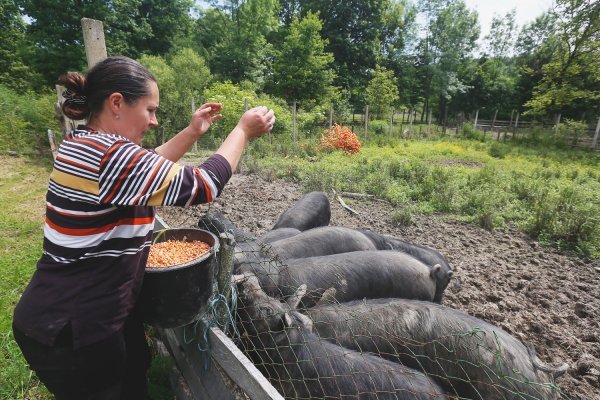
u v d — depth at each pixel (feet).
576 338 13.03
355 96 124.16
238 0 127.54
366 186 33.32
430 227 24.72
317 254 14.88
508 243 22.43
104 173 4.72
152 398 8.99
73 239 5.09
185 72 68.33
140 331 7.54
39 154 37.65
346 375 7.72
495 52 183.32
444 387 9.36
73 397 6.03
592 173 45.21
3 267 15.67
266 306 8.16
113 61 5.32
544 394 8.53
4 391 9.38
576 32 84.48
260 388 5.38
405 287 13.39
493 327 9.59
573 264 19.76
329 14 126.52
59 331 5.22
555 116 105.50
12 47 86.43
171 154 7.43
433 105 169.89
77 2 84.53
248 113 5.90
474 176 38.40
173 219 22.11
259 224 22.50
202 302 6.52
